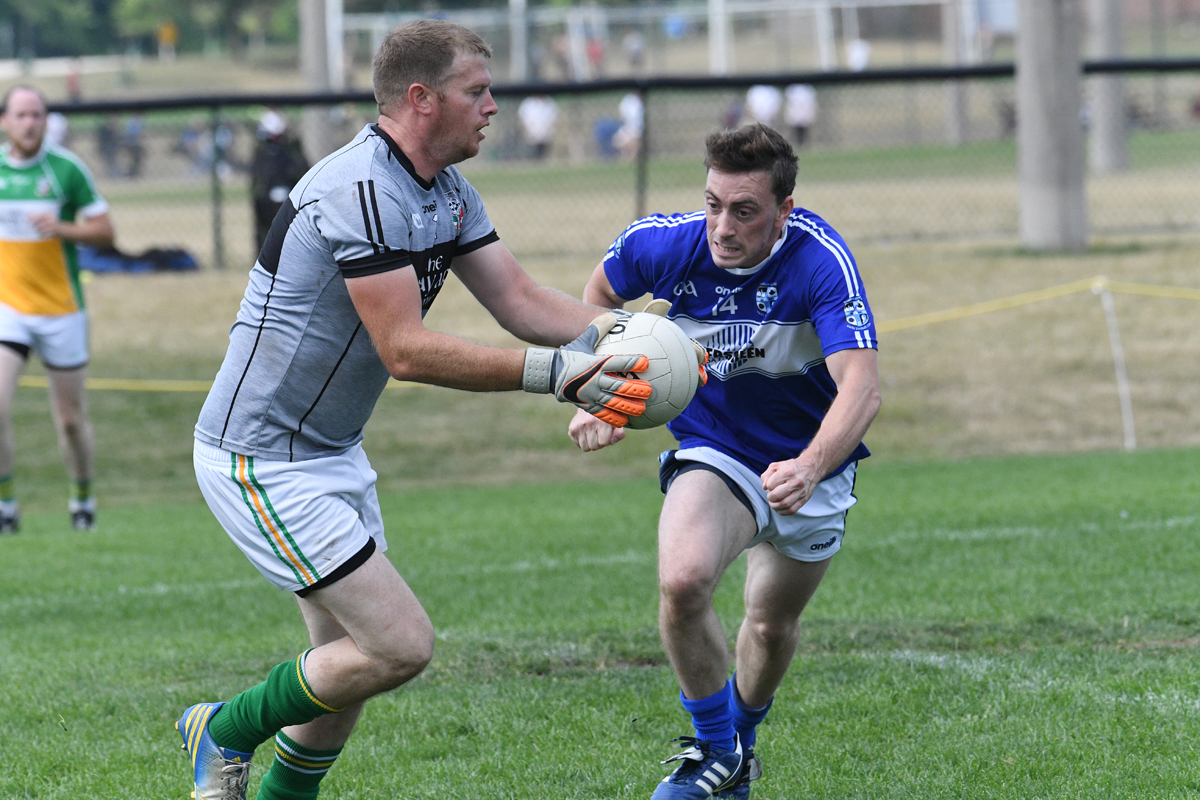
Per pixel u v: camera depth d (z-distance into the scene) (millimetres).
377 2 166625
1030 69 59719
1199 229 65438
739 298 13656
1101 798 13484
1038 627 19781
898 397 43688
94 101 51469
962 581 22641
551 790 14141
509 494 35469
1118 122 89250
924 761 14672
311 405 11672
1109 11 101562
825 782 14211
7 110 28266
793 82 53875
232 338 11867
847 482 14023
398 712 16625
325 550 11562
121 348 49375
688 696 13336
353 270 11078
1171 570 22797
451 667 18562
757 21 153625
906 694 16828
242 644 20125
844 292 13102
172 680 18391
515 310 12664
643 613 21281
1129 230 66312
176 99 52875
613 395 11664
